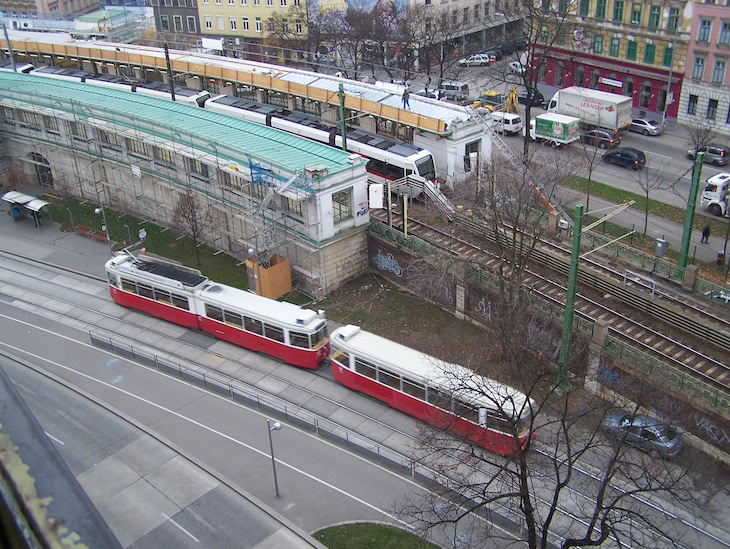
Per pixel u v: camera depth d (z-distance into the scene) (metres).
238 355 44.38
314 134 61.16
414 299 47.66
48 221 63.00
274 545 30.62
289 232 48.66
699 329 37.81
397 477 34.22
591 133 67.81
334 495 33.31
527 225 46.22
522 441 32.91
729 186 53.56
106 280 53.66
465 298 44.16
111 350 45.69
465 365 39.28
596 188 58.94
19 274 55.12
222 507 32.94
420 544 30.31
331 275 48.88
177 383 42.28
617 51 75.44
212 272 53.09
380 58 89.88
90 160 62.59
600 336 36.28
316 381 41.56
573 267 34.22
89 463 36.25
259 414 39.28
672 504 30.31
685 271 40.97
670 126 71.25
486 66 94.88
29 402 41.09
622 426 29.50
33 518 3.05
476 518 31.66
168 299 46.91
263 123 65.62
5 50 91.25
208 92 76.31
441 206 50.94
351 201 48.16
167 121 55.62
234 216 52.22
